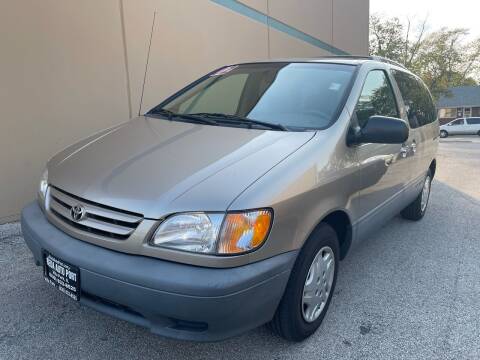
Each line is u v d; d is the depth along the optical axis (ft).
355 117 9.86
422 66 141.08
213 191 6.95
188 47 20.84
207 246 6.63
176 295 6.49
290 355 8.30
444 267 12.56
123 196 7.14
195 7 21.03
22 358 7.93
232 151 8.13
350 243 9.78
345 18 42.11
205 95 11.65
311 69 11.19
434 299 10.64
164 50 19.43
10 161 14.42
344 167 8.91
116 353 8.16
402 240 14.74
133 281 6.68
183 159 7.93
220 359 8.11
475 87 160.15
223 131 9.22
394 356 8.40
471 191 23.56
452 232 15.75
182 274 6.56
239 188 7.04
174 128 9.73
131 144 8.97
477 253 13.73
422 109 15.19
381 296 10.71
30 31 14.33
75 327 8.87
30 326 8.87
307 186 7.75
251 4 25.81
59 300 9.80
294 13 31.48
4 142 14.20
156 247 6.76
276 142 8.48
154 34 18.80
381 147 10.65
